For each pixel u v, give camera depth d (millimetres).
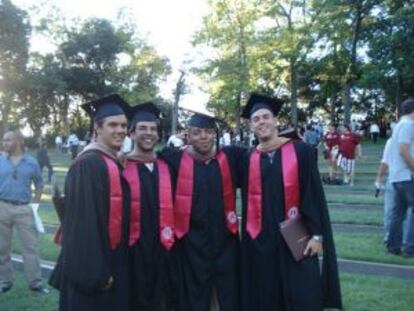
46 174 15336
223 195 3355
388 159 5586
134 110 3320
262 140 3373
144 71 35156
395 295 4211
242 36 22781
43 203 10148
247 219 3316
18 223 4586
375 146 21453
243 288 3303
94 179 2867
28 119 36719
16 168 4566
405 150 5145
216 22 22984
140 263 3139
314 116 36406
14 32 33312
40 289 4652
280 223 3209
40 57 36000
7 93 34500
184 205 3311
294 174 3238
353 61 23141
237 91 23000
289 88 27312
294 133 3461
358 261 5129
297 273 3158
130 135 3320
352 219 7203
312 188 3246
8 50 33500
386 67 20375
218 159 3398
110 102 3156
